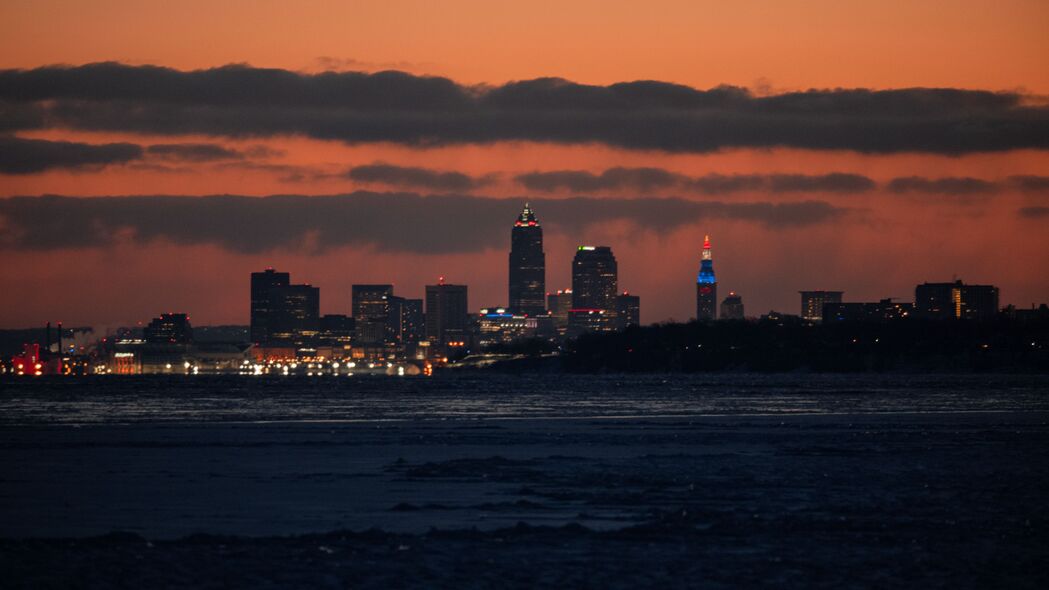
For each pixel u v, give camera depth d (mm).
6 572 107562
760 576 112625
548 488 192875
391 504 172750
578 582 108812
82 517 158375
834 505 168125
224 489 192500
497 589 105375
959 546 130625
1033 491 185375
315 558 118562
